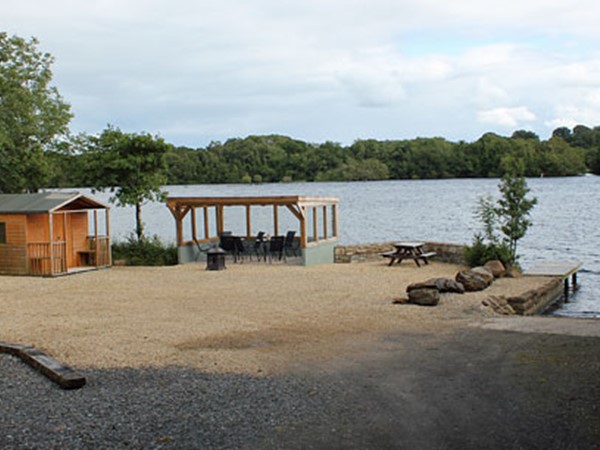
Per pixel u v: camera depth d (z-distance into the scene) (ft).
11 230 60.29
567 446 15.92
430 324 33.53
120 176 75.25
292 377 23.12
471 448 16.01
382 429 17.51
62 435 17.34
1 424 18.28
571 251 90.22
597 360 24.25
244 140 361.30
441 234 122.72
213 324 34.01
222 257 61.72
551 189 287.48
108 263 65.67
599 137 369.71
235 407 19.65
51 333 31.53
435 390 21.07
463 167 381.19
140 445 16.58
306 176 370.94
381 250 70.74
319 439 16.85
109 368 24.70
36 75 87.86
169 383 22.49
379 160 392.06
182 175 320.29
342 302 41.24
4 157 82.89
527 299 41.91
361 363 25.11
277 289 47.52
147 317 36.32
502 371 23.20
